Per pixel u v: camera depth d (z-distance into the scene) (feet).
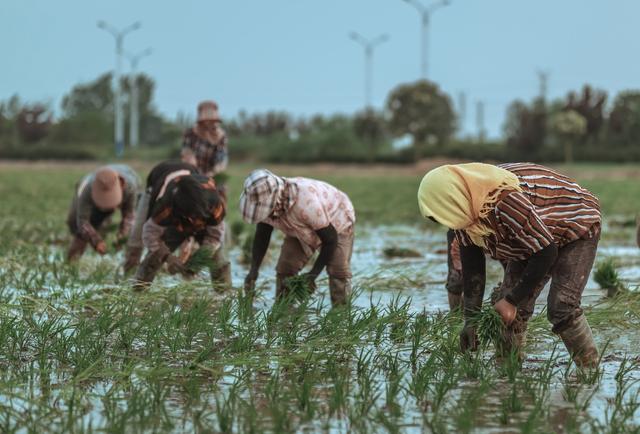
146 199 55.06
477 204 31.83
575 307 34.58
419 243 88.22
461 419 27.43
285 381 33.53
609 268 52.54
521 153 397.39
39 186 200.64
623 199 156.46
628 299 47.83
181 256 51.96
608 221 110.11
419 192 32.60
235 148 431.43
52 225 98.12
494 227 32.04
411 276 60.90
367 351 38.29
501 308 33.42
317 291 54.70
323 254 46.21
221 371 34.63
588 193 34.42
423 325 40.27
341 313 42.32
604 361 36.65
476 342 35.42
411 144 424.87
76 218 62.28
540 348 38.81
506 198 31.86
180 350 38.34
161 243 50.16
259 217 45.14
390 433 26.94
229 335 41.34
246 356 35.83
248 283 48.65
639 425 27.99
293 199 45.52
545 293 51.06
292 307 47.50
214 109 68.59
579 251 34.14
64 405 30.42
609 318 43.32
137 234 55.72
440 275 62.44
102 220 63.05
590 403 30.50
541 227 32.09
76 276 56.44
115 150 467.11
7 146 467.11
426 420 28.12
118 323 41.06
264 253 48.52
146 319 41.70
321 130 472.85
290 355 35.99
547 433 27.07
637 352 38.24
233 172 318.65
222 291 52.60
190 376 34.06
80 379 32.71
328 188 47.39
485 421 28.58
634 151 389.39
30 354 37.91
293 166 396.98
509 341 35.65
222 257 52.70
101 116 537.65
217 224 49.62
